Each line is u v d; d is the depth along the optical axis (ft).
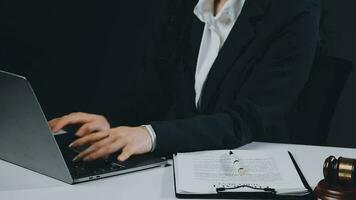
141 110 6.80
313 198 4.06
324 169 4.13
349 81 9.04
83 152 4.71
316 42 6.14
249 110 5.59
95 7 12.05
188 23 6.83
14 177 4.46
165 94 6.89
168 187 4.29
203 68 6.60
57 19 12.41
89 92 12.47
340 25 8.91
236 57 6.27
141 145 4.81
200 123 5.15
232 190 4.09
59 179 4.37
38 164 4.49
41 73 12.75
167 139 4.94
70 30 12.42
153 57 6.96
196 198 4.07
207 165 4.59
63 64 12.65
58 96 12.71
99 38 12.19
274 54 6.02
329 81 6.22
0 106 4.42
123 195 4.12
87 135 5.07
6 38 12.73
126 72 12.00
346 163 4.05
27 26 12.61
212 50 6.59
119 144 4.75
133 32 11.80
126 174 4.54
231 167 4.55
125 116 6.73
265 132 5.68
